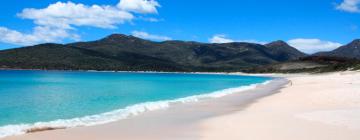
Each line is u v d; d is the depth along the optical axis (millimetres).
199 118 19453
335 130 14695
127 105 27266
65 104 28000
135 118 19625
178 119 19172
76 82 70688
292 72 168250
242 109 23141
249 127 15945
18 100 30625
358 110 19766
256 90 42719
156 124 17625
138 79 94812
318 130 14797
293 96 30984
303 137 13727
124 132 15656
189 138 14359
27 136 14508
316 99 26672
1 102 28812
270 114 19734
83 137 14570
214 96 33781
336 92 30156
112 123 17922
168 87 55250
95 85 58906
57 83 65500
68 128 16375
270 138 13742
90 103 28891
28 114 22219
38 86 54062
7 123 18781
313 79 69875
